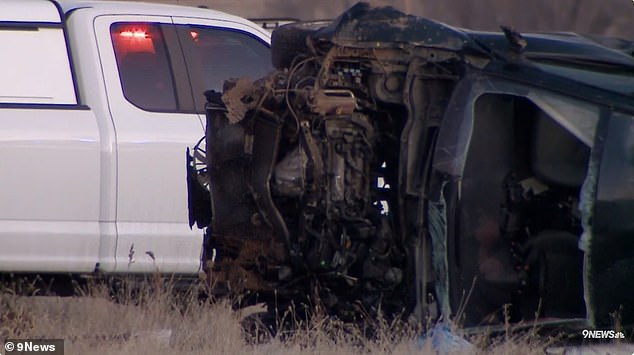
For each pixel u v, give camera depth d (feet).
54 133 101.24
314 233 84.79
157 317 94.84
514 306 86.33
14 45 104.22
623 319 82.02
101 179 102.42
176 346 88.89
